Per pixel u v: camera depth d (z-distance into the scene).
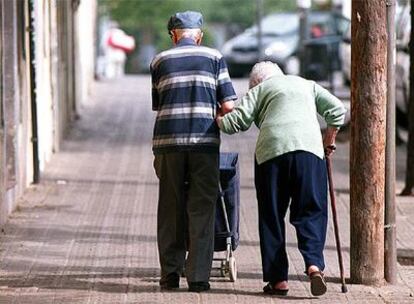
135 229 21.16
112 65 61.50
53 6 30.17
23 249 19.27
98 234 20.66
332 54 45.97
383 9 16.44
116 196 24.69
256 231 20.95
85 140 33.50
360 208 16.69
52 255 18.86
